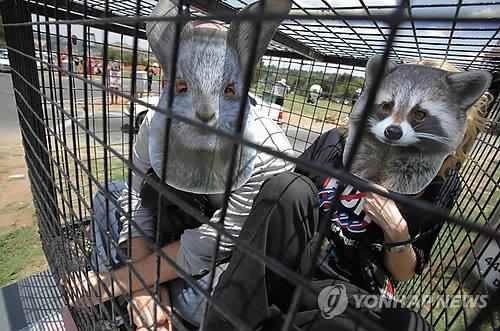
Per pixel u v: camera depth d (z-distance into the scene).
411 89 0.65
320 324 0.73
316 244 0.27
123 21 0.36
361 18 0.20
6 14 1.20
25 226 2.43
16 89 1.28
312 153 1.12
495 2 0.58
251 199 0.93
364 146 0.70
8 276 1.94
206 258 0.97
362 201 0.88
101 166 2.39
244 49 0.71
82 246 0.80
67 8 0.59
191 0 0.86
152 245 0.44
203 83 0.68
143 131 1.04
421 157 0.67
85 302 0.90
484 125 0.95
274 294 0.84
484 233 0.19
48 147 1.03
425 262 0.96
